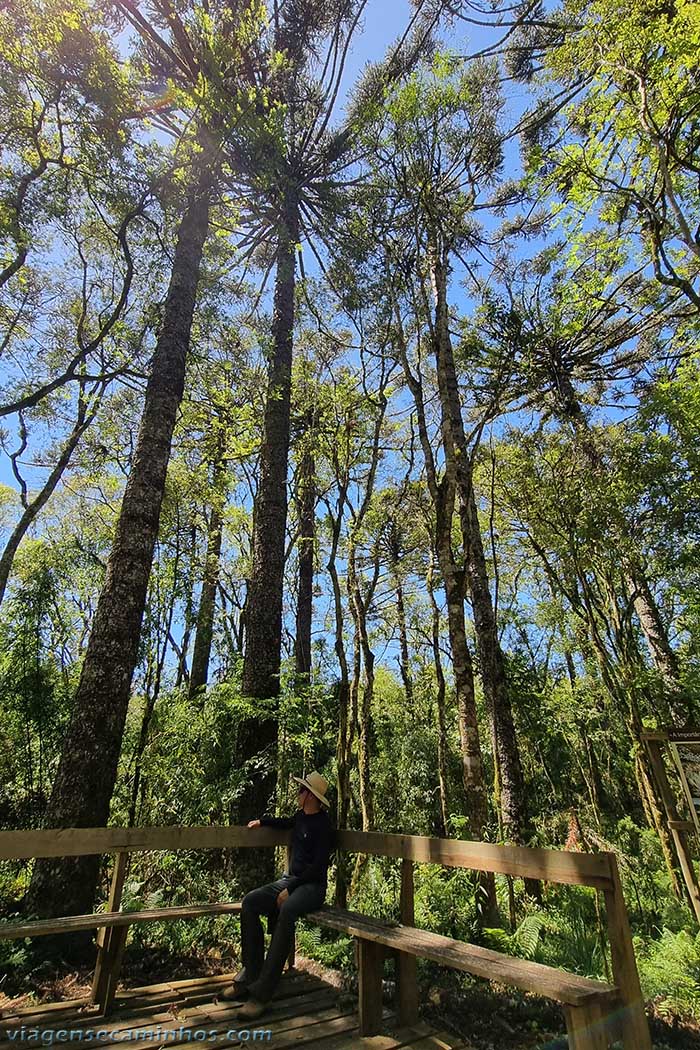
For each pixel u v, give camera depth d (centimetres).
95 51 611
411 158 777
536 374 995
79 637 880
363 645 702
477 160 839
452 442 676
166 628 839
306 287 932
